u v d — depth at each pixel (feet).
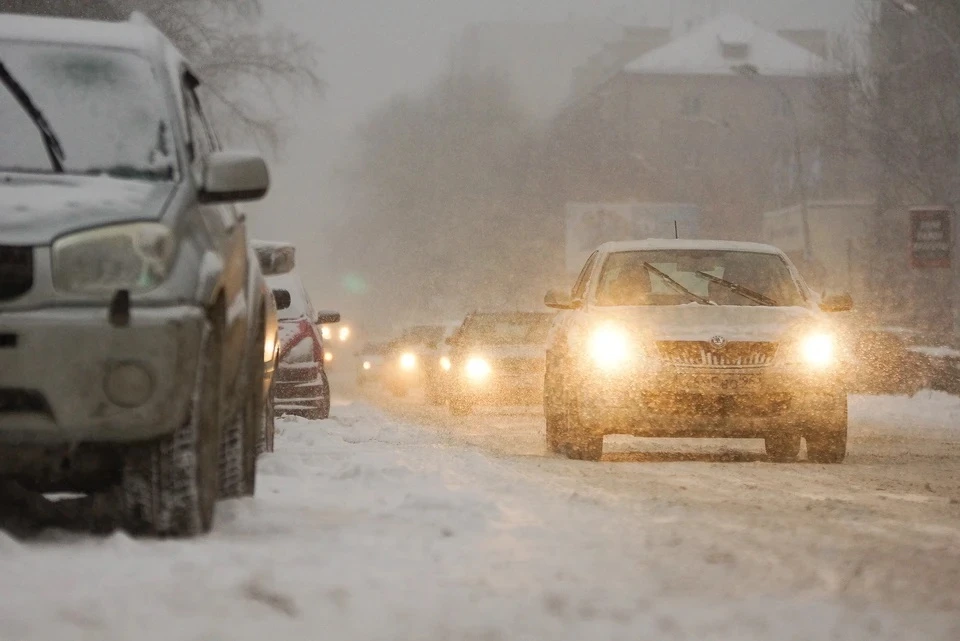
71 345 61.16
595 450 131.54
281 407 195.93
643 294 138.10
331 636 43.09
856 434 190.70
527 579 54.39
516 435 183.93
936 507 88.63
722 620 46.21
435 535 67.05
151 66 74.18
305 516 73.77
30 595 47.03
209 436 65.92
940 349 291.38
